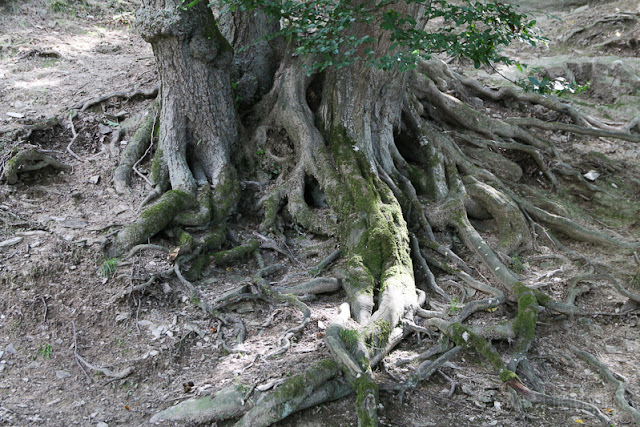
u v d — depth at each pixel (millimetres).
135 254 5734
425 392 4895
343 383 4695
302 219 6816
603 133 8602
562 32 12023
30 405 4418
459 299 6160
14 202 6199
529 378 5105
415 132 8180
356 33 7012
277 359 4914
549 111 9883
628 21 11438
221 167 7016
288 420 4453
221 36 6977
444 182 7629
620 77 10336
